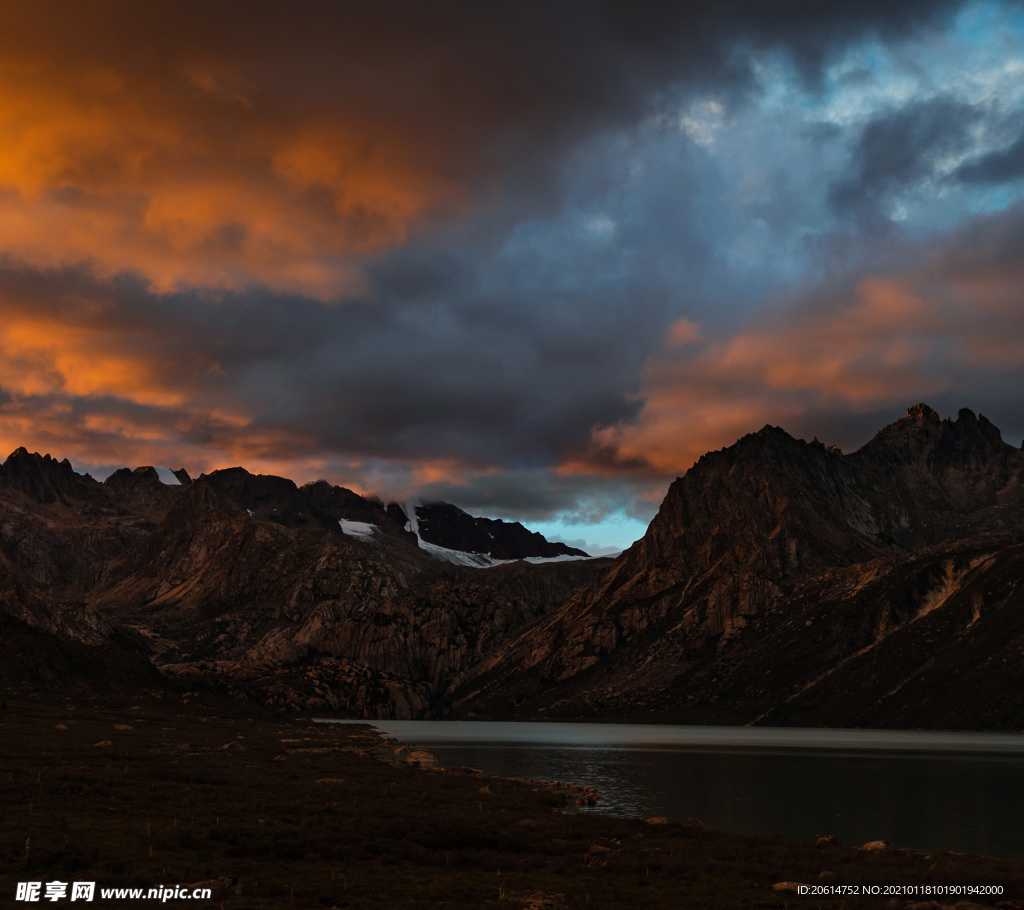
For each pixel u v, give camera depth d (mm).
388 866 58719
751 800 107875
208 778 91688
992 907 51531
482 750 198375
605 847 67812
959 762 164875
